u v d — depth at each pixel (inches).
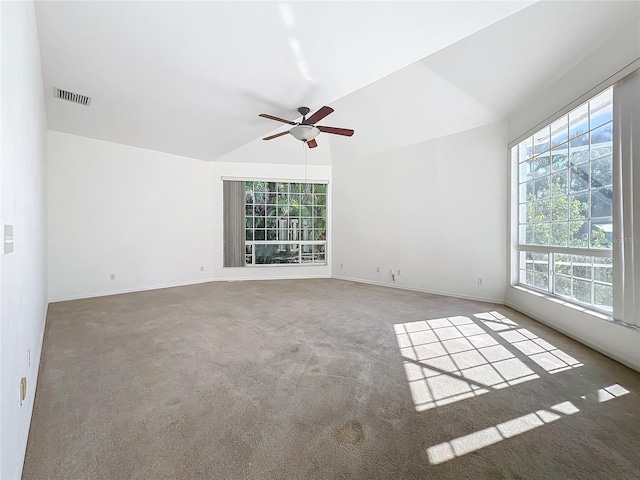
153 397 79.4
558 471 55.3
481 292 190.1
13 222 52.4
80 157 194.4
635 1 91.7
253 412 73.1
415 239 222.8
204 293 212.4
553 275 143.9
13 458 48.6
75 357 104.3
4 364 43.1
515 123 168.9
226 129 175.5
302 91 125.9
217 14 81.2
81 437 63.7
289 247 279.4
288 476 54.0
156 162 228.5
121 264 212.7
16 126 57.2
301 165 277.3
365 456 58.9
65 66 109.1
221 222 265.3
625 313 98.9
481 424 68.9
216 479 53.2
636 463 57.1
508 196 176.4
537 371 94.9
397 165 232.7
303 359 103.9
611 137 110.4
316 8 78.4
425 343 118.8
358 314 159.3
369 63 104.3
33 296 86.5
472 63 149.7
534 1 75.9
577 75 121.5
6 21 48.3
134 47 97.1
